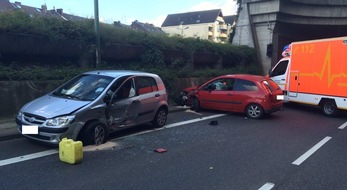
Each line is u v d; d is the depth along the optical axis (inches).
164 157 253.8
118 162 236.8
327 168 237.5
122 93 307.3
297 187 198.4
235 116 468.1
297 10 866.8
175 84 582.2
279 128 389.1
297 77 539.5
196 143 302.2
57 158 239.3
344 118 481.1
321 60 501.0
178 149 278.7
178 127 375.2
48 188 184.9
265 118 461.4
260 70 898.1
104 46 509.0
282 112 531.8
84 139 269.7
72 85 305.7
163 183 198.4
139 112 327.0
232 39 953.5
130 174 212.7
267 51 878.4
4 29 392.5
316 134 358.9
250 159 255.0
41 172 210.2
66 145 227.8
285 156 266.7
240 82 468.4
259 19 892.0
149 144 292.0
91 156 247.8
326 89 493.7
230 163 243.0
